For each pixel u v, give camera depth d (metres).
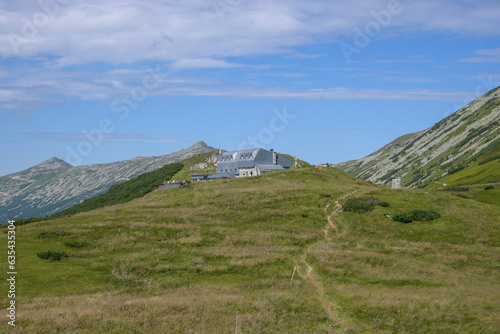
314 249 72.31
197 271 61.62
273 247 72.50
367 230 81.19
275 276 60.41
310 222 87.25
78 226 79.62
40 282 53.97
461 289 55.91
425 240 77.44
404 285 57.56
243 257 66.94
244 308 47.53
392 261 66.38
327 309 48.94
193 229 80.88
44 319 41.94
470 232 79.62
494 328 43.62
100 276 57.94
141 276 59.19
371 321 45.19
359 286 56.09
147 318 43.62
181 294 52.19
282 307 48.09
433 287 56.97
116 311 45.00
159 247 71.06
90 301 48.31
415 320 45.28
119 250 68.94
